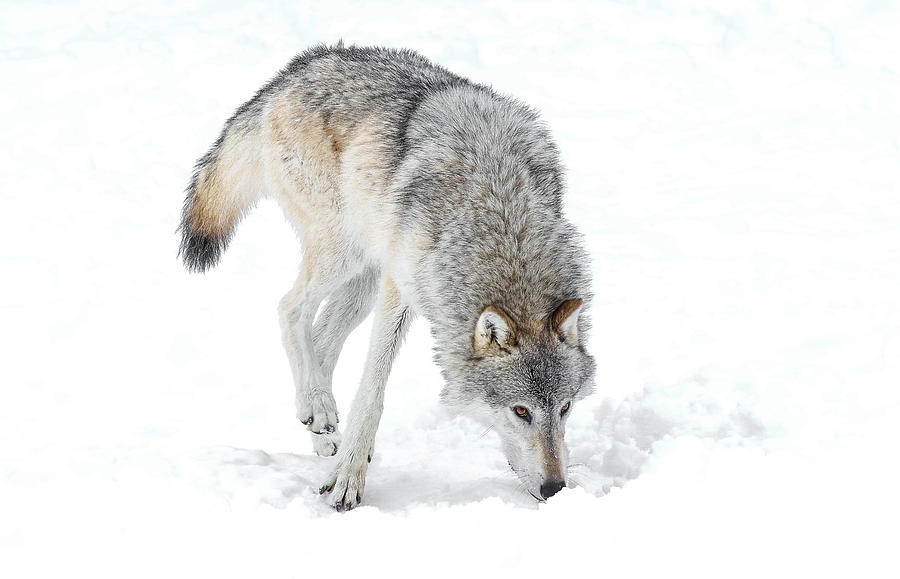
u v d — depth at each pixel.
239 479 10.65
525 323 10.37
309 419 11.90
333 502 10.44
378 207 11.60
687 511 9.30
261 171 13.36
